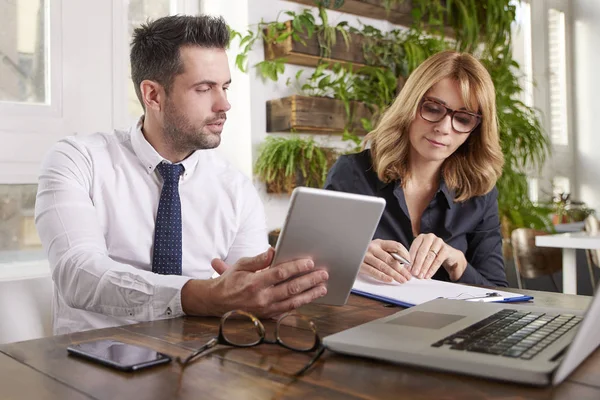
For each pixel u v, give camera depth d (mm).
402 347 691
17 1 2160
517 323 805
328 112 2758
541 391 603
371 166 1845
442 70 1643
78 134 2297
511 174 3674
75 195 1312
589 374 660
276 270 895
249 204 1648
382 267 1313
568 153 5812
